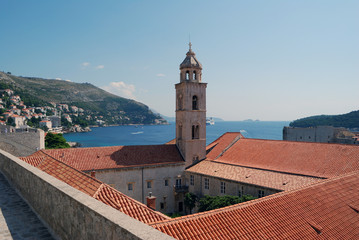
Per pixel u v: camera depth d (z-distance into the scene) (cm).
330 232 2500
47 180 1479
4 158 2520
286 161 5212
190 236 1931
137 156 6091
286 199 2762
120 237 883
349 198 3180
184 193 6425
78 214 1143
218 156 6519
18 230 1395
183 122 6562
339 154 4750
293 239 2248
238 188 5162
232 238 2041
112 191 2630
